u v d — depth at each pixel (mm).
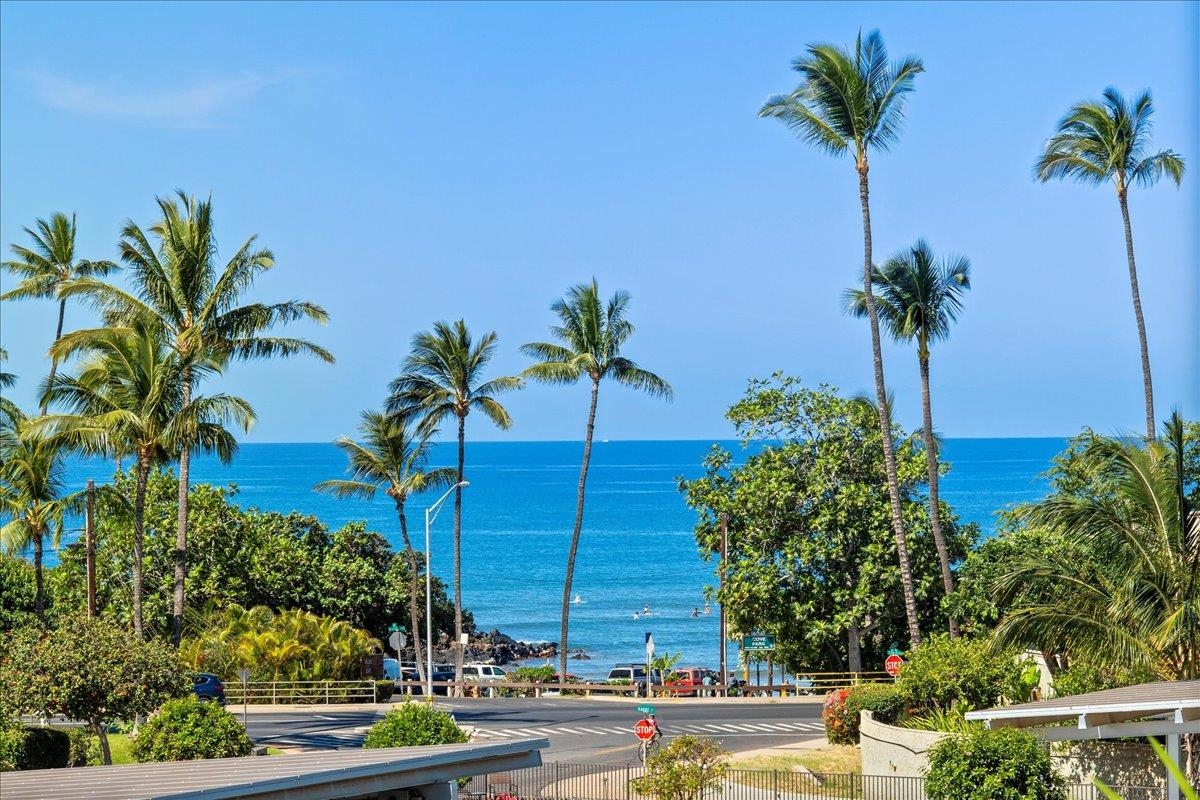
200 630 66500
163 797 16812
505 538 192375
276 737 46469
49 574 69000
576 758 41969
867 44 48344
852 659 62375
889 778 33781
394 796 21688
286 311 50031
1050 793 28562
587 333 69812
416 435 69250
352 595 77625
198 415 47906
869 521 60000
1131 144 50156
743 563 60594
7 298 62969
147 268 48281
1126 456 30562
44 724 46438
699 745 34219
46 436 46031
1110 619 30469
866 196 49219
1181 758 28766
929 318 51625
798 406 62656
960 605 52156
